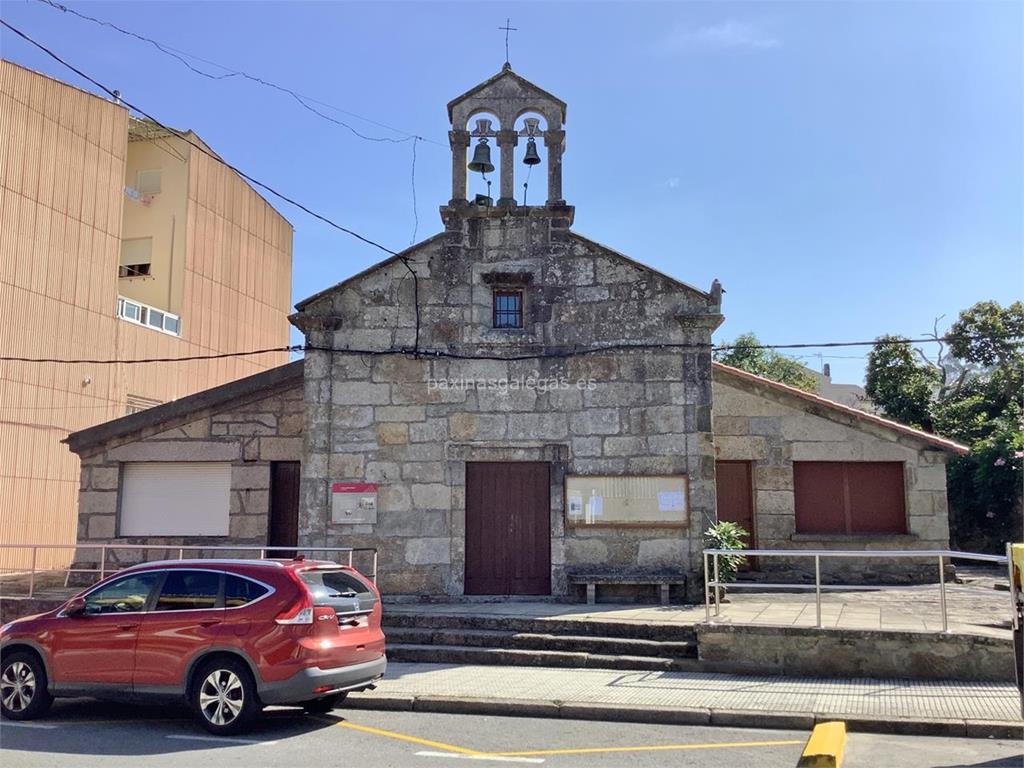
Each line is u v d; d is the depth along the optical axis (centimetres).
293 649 829
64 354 2352
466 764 734
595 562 1438
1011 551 818
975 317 2903
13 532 2167
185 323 2838
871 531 1717
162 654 862
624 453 1459
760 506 1716
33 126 2302
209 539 1670
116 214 2570
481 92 1546
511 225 1523
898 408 2731
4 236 2195
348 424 1494
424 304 1513
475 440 1480
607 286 1497
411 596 1444
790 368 3572
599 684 1033
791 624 1116
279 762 733
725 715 891
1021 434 2208
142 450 1705
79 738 822
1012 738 833
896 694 973
